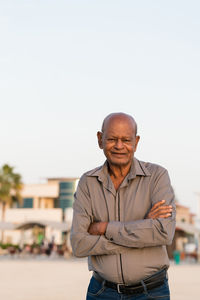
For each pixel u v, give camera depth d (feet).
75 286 43.19
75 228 10.07
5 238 192.75
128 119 9.93
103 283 10.00
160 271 9.84
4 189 185.68
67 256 119.03
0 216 194.29
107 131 9.92
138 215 9.95
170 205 9.82
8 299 32.32
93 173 10.27
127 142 9.89
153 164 10.34
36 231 167.22
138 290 9.78
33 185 216.13
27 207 214.90
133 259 9.72
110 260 9.82
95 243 9.77
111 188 10.06
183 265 96.73
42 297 33.71
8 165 189.16
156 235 9.49
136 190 10.04
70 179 211.61
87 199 10.20
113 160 9.89
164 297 9.82
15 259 114.01
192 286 44.42
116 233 9.66
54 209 204.33
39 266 81.30
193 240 161.38
